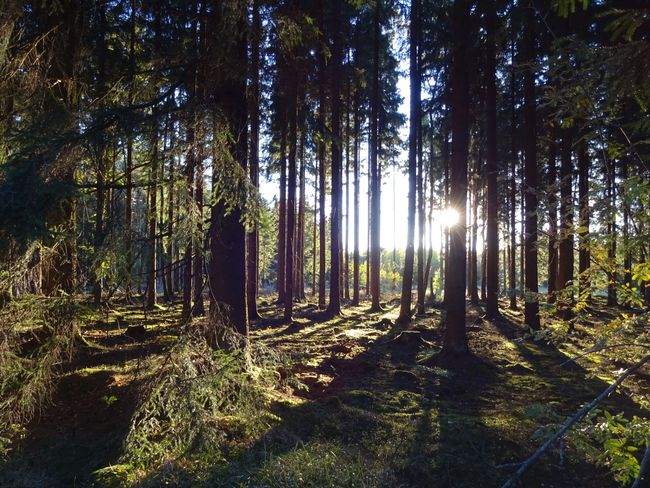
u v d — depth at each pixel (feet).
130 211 15.19
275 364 18.30
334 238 58.18
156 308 48.06
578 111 7.66
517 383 26.96
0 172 12.25
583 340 8.94
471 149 75.25
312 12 43.70
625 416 19.01
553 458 16.20
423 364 31.50
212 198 17.15
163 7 22.82
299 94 29.50
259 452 15.57
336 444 16.99
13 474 13.60
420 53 54.60
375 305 67.67
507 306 73.26
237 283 21.88
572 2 7.23
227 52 18.69
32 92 16.22
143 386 15.79
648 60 6.88
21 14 16.06
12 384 14.76
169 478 13.75
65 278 16.29
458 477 15.17
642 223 7.16
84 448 15.34
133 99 18.06
